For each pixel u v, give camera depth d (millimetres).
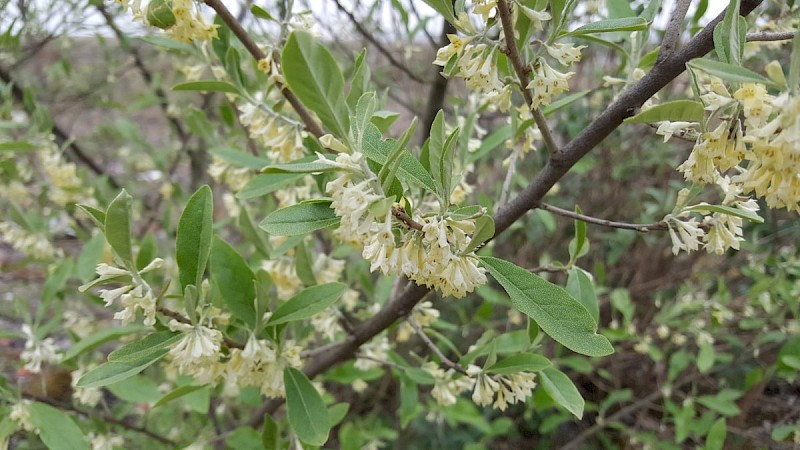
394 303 305
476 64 206
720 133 178
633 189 729
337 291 266
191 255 230
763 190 169
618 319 727
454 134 173
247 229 366
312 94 158
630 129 706
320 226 191
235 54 300
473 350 317
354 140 176
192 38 260
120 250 209
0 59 585
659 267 742
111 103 644
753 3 208
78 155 693
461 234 177
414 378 332
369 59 698
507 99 241
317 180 303
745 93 165
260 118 308
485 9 193
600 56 695
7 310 699
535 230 711
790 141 152
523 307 186
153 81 675
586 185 737
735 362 660
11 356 645
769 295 544
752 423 658
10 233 496
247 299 262
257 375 270
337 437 677
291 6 288
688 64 167
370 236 180
